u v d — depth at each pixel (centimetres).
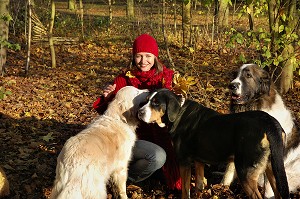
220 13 828
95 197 198
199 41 759
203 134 217
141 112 221
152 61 248
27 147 314
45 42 797
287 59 375
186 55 676
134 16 1061
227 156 210
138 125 243
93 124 225
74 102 450
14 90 484
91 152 202
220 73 559
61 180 195
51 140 329
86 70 622
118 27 973
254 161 196
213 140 212
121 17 1108
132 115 231
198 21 951
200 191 242
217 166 287
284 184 190
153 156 235
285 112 252
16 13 866
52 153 303
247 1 364
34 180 261
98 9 1505
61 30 948
